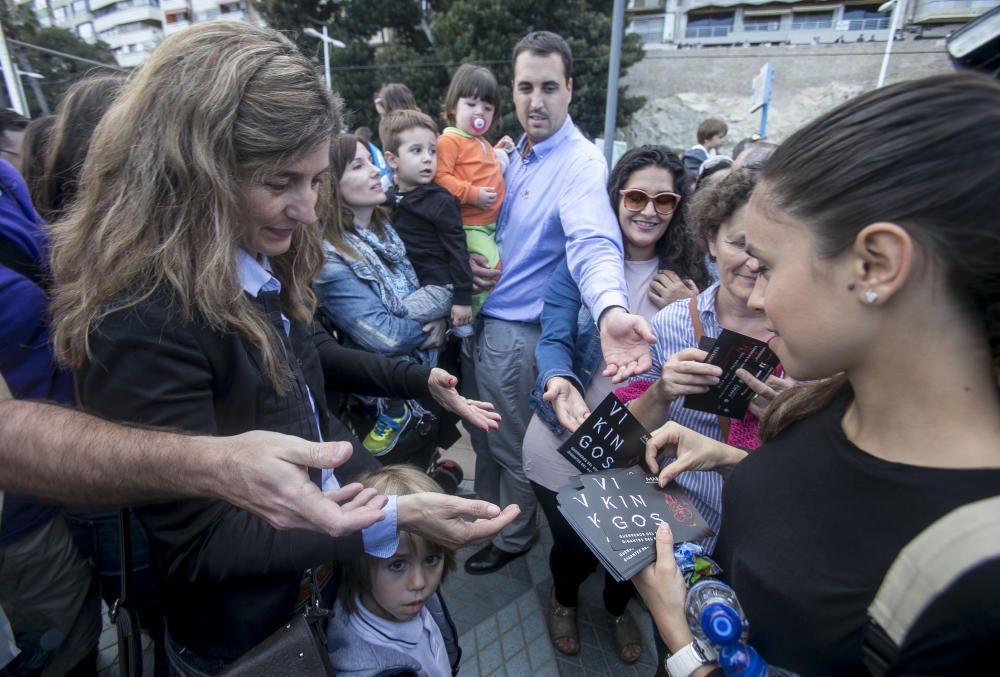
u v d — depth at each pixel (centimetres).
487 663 208
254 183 97
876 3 2647
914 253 56
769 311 69
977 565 48
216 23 99
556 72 224
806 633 66
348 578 129
